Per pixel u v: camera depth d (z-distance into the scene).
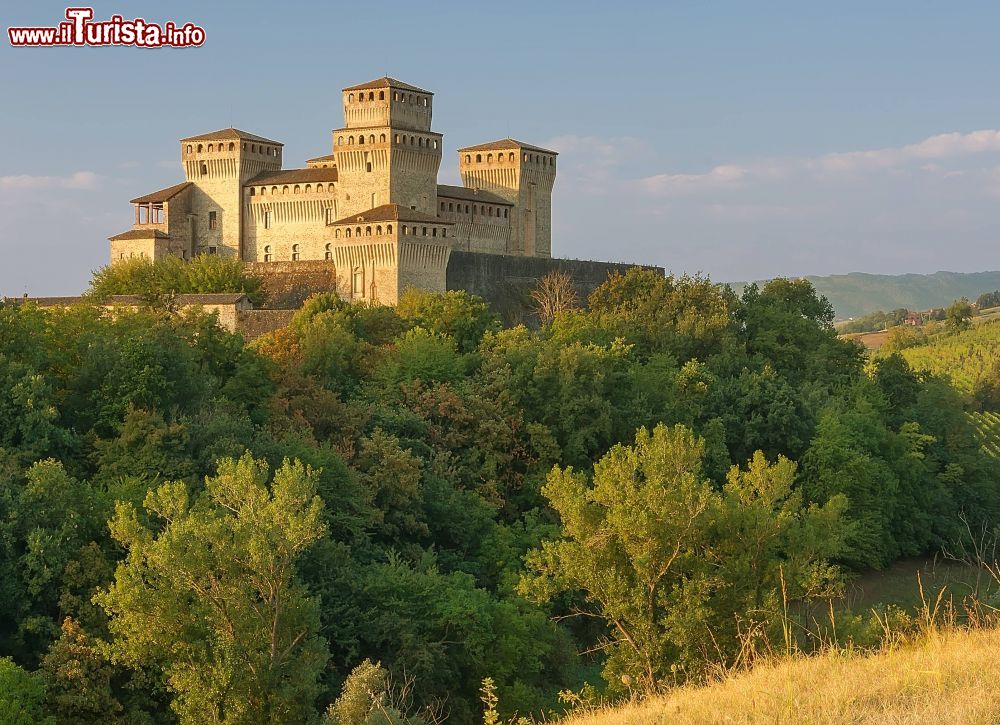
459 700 61.81
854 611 82.12
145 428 71.81
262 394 88.38
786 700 26.72
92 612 56.50
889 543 98.81
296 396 88.19
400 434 88.81
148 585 54.06
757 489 56.12
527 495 90.00
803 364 139.50
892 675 27.56
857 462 97.25
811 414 108.12
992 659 27.88
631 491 50.16
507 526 84.75
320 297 131.50
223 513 56.88
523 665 65.00
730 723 26.66
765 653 36.50
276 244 165.38
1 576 57.31
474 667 64.00
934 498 107.00
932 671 27.05
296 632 52.25
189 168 169.50
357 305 129.00
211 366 91.19
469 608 63.22
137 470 69.25
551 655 68.50
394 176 155.75
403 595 64.38
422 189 158.88
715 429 100.69
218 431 74.25
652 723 28.83
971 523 106.88
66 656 53.00
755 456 56.53
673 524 49.12
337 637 62.41
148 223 169.88
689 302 143.12
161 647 50.22
